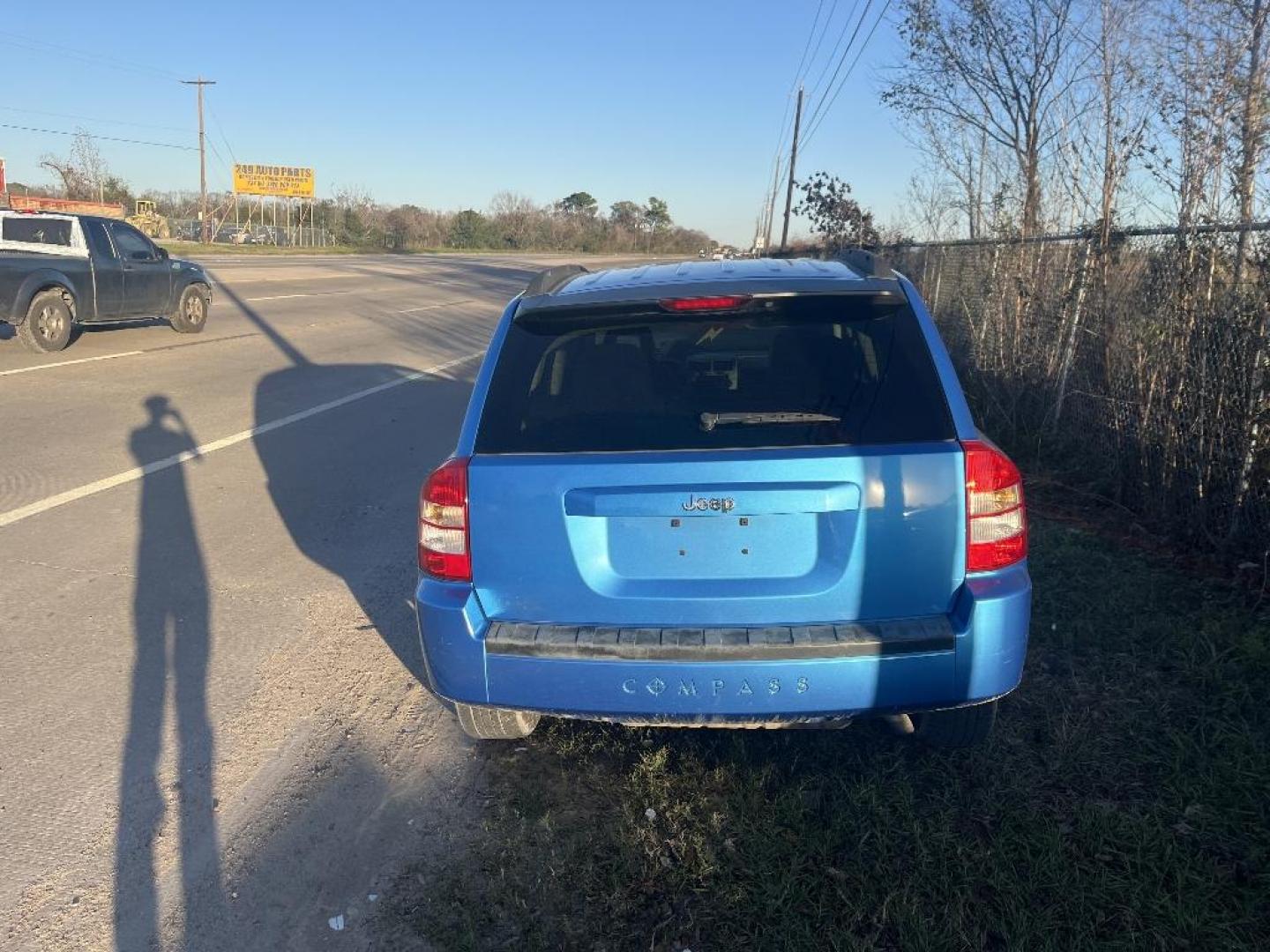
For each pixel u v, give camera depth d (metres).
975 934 2.69
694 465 2.92
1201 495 5.46
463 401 11.52
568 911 2.88
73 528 6.50
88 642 4.81
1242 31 5.58
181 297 16.25
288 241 71.25
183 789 3.57
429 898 2.96
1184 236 5.73
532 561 3.06
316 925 2.88
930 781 3.41
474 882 3.02
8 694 4.29
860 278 3.38
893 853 3.03
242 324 18.47
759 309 3.20
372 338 17.52
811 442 2.96
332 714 4.11
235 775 3.66
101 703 4.21
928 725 3.48
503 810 3.37
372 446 9.02
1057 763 3.46
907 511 2.92
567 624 3.07
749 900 2.88
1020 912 2.74
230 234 71.38
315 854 3.19
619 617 3.03
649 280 3.50
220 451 8.66
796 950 2.66
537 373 3.23
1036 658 4.26
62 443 8.73
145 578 5.65
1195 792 3.23
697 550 2.99
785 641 2.91
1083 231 7.21
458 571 3.13
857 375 3.07
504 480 3.05
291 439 9.22
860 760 3.54
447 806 3.43
